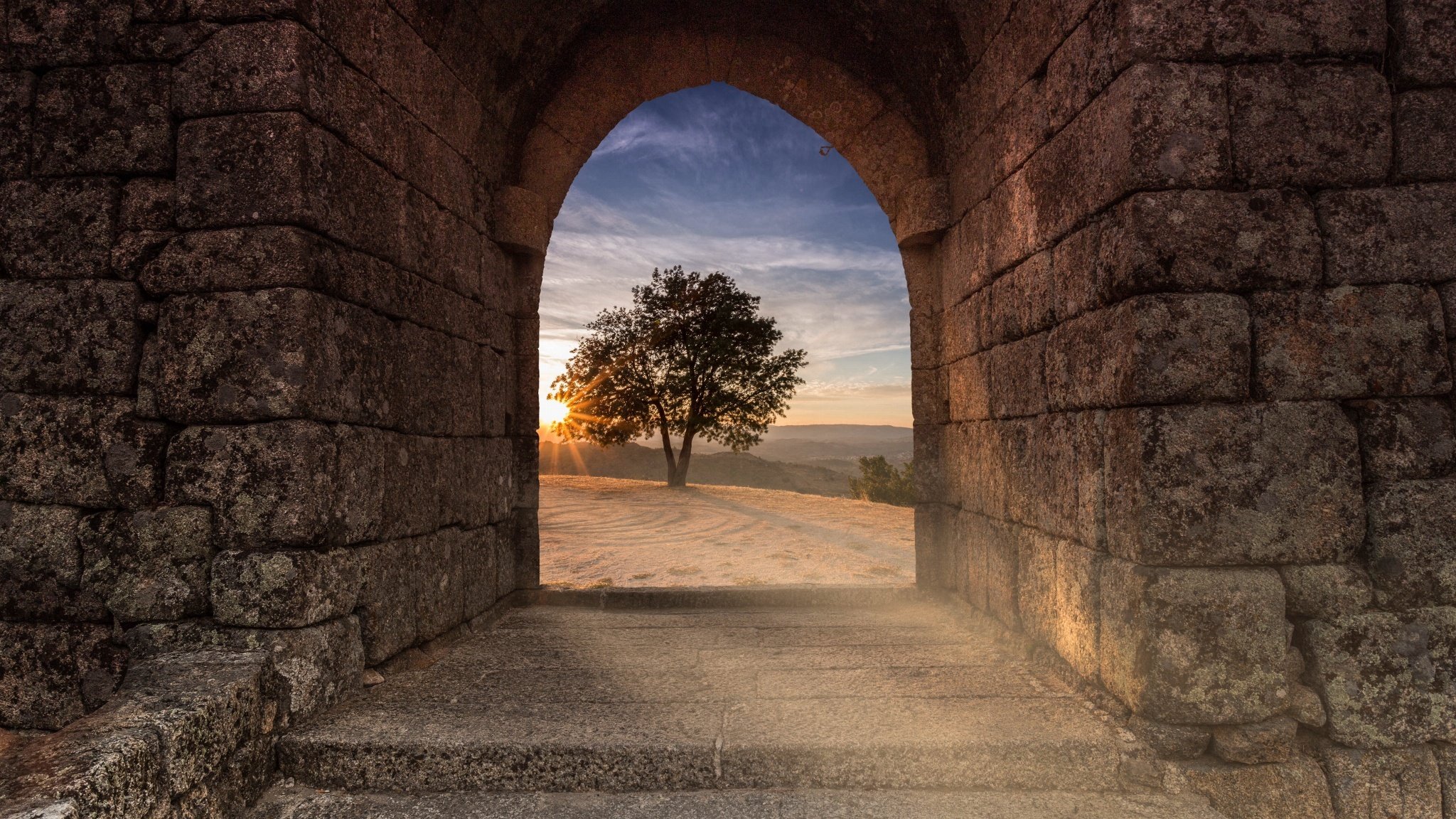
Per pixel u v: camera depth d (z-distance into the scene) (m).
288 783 3.09
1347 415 3.14
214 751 2.74
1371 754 3.04
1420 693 3.05
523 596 5.95
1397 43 3.20
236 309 3.28
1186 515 3.01
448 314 4.69
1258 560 3.03
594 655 4.38
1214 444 3.03
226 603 3.23
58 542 3.35
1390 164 3.14
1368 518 3.11
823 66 5.89
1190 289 3.05
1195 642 2.98
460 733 3.14
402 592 4.05
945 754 3.01
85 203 3.42
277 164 3.28
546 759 3.02
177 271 3.32
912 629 4.99
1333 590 3.06
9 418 3.39
